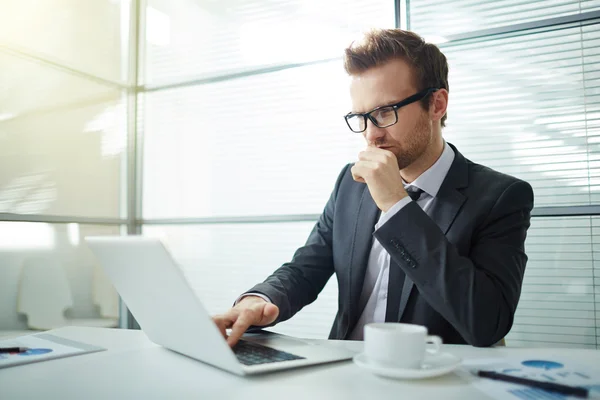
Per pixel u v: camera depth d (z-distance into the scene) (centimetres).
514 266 110
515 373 71
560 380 67
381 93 120
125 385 68
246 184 354
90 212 355
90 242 84
